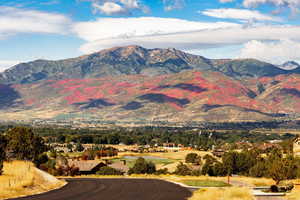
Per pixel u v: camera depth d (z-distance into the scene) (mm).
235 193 37844
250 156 97750
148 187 46719
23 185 39156
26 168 46781
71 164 99375
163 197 37344
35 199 33844
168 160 167375
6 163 50906
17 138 74375
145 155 197875
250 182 58281
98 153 179625
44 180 45688
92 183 51594
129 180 57969
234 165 94812
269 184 56312
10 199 33656
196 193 39750
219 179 63625
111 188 45000
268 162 81000
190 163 128375
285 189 45719
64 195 37281
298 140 122250
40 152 78250
